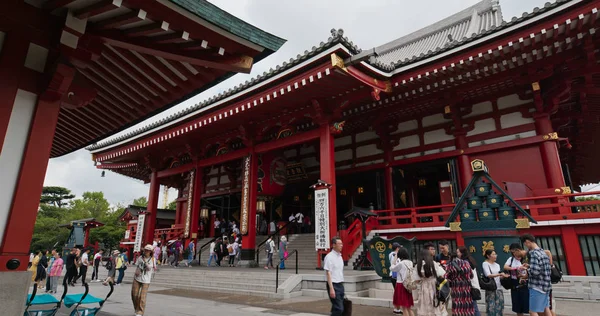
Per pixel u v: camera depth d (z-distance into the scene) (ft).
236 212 88.38
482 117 52.60
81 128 31.32
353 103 55.01
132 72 22.21
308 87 47.21
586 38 38.06
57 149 37.01
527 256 22.00
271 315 27.63
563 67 43.32
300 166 74.02
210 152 76.23
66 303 20.40
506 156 49.70
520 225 35.47
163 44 18.30
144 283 26.17
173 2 15.67
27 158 15.72
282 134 59.67
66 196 250.37
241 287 42.80
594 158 78.38
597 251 37.68
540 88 47.24
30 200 15.57
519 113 49.73
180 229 87.81
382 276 38.14
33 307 31.19
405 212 62.39
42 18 16.39
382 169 61.31
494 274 21.66
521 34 38.22
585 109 51.34
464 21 84.43
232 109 54.08
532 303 19.92
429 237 49.19
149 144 69.56
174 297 39.19
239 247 65.41
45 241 176.96
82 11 15.83
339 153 67.77
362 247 49.44
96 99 26.32
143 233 75.41
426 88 49.62
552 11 35.47
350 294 35.04
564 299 33.09
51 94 16.92
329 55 41.22
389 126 61.31
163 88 23.84
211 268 56.95
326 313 28.22
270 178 65.51
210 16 17.17
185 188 99.25
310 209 81.76
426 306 19.97
